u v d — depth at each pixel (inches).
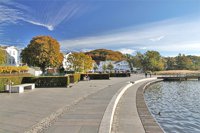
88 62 2780.5
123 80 1920.5
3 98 684.7
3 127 341.7
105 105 532.1
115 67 5403.5
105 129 321.4
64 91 902.4
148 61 4640.8
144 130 370.0
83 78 1911.9
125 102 695.1
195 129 535.2
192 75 3166.8
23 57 2482.8
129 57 5526.6
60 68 2972.4
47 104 560.4
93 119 387.2
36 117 410.0
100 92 847.7
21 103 580.1
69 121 376.2
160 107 845.2
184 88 1720.0
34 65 2450.8
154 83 2267.5
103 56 6614.2
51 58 2450.8
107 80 1909.4
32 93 830.5
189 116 678.5
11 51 2780.5
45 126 346.3
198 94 1307.8
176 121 613.3
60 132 311.9
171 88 1715.1
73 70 2770.7
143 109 565.0
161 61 4840.1
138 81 1905.8
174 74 3503.9
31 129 330.0
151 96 1205.1
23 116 418.9
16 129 330.6
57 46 2549.2
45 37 2502.5
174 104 922.7
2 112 458.0
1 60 1888.5
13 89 861.8
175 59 5689.0
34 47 2422.5
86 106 523.2
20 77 1119.0
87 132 310.3
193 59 6053.2
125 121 431.5
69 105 542.9
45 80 1140.5
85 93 816.9
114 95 734.5
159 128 382.6
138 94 940.6
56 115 426.3
